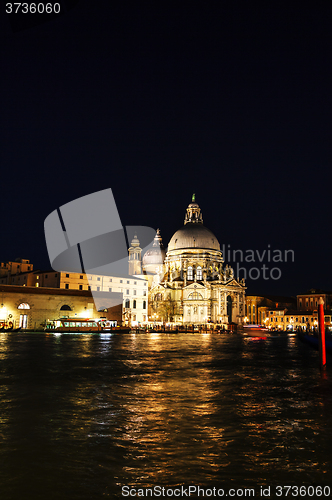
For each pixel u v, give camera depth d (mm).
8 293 121938
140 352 55062
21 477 12023
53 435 15914
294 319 187250
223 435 16047
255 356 52469
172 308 178000
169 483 11742
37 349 57594
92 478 12008
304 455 13875
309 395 24391
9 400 22328
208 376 32344
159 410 20125
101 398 22969
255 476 12234
